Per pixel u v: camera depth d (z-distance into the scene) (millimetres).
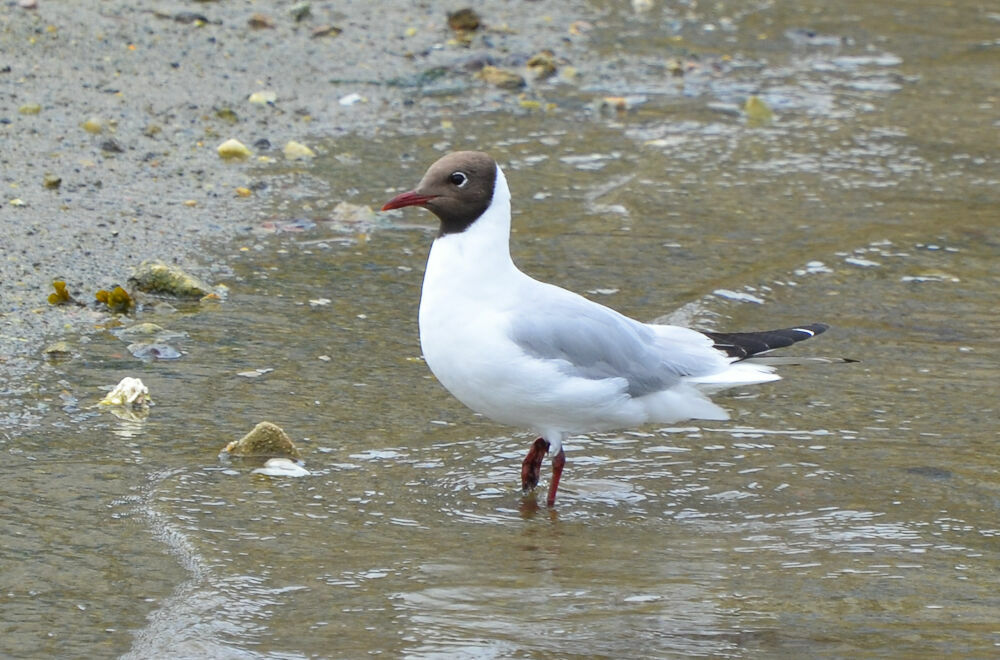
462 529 9328
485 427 11078
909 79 21328
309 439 10555
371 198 15797
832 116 19625
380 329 12719
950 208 16594
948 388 12023
